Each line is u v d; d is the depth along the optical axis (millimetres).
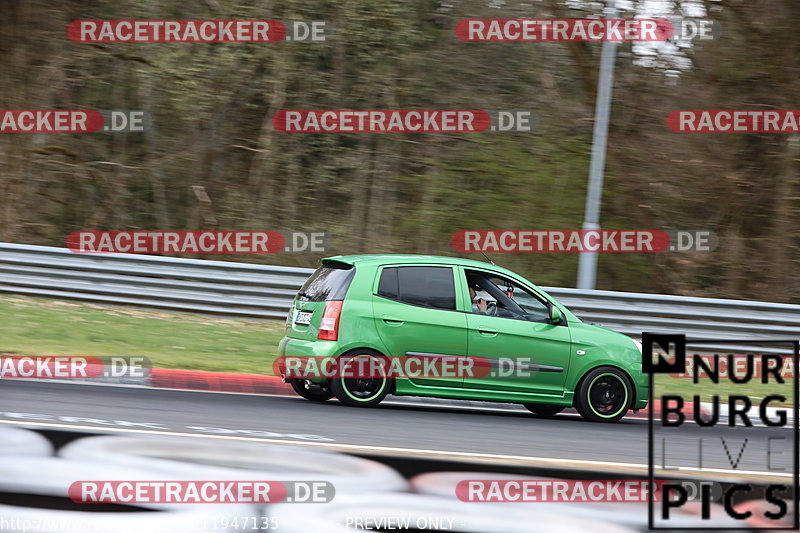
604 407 34344
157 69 73562
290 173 80250
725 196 75125
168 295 53906
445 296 33688
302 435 26516
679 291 74250
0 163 75688
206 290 53938
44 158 77938
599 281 75250
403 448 25484
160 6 77500
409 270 33750
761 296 72938
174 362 38219
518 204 77375
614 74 76188
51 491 18719
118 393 32562
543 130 79062
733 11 72750
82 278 54062
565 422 33438
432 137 80000
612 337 34906
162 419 27703
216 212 79312
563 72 79562
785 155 72875
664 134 76812
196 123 79750
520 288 34719
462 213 77875
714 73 73938
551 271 75688
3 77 76938
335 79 79062
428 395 33125
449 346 33156
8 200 75312
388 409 33188
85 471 20484
